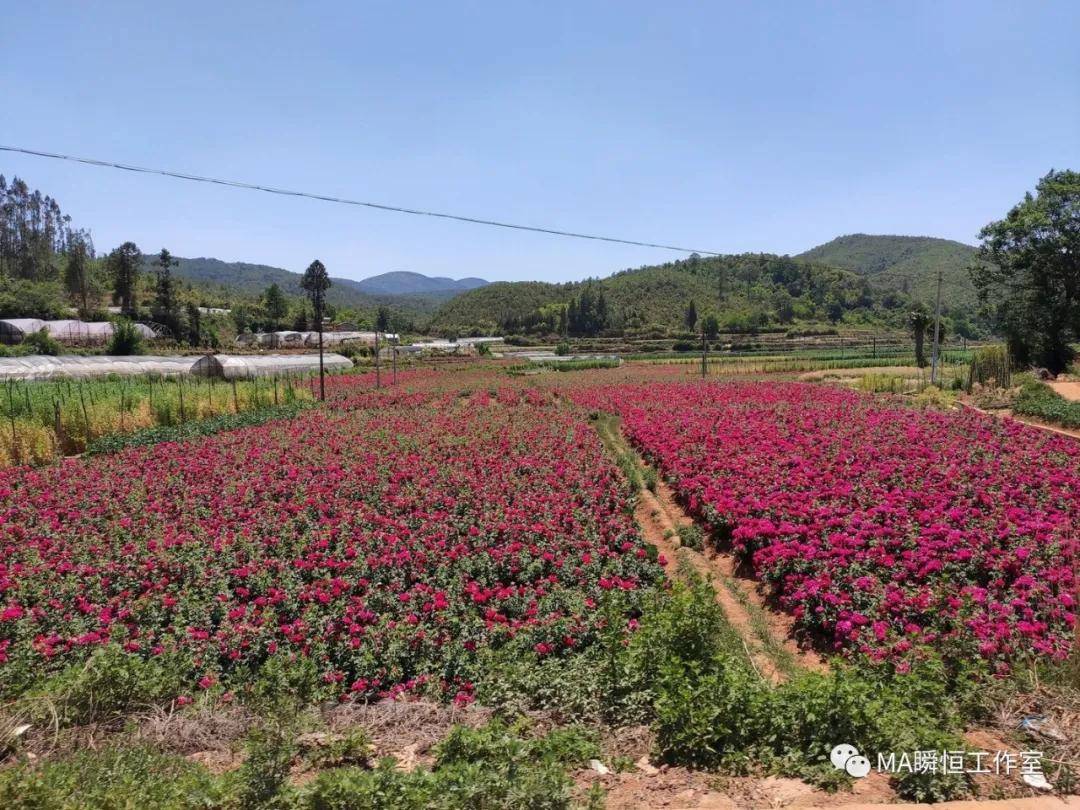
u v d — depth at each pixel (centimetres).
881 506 1145
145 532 1259
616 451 2209
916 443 1820
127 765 493
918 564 934
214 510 1402
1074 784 438
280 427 2647
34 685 677
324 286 3812
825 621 827
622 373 5803
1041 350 4306
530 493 1485
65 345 6156
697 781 475
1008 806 411
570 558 1098
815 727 502
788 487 1396
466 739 503
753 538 1112
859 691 514
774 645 863
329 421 2800
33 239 11431
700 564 1179
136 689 634
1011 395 3058
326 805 420
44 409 2359
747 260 16338
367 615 841
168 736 564
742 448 1842
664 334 11425
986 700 553
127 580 1019
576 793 460
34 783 432
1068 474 1382
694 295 14912
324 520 1299
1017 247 4456
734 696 527
